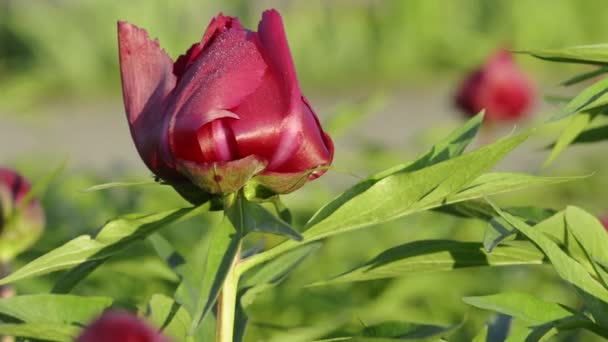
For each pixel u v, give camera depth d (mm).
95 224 1843
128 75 1157
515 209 1198
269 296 1533
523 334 1152
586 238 1172
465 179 1134
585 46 1149
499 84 2398
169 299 1180
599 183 2723
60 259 1129
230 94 1146
